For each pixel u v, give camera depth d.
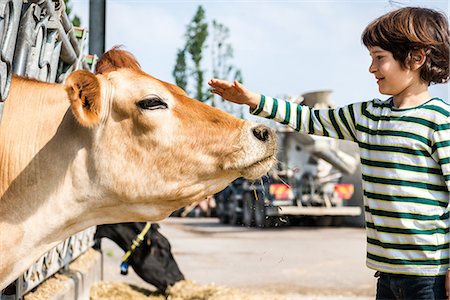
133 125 1.95
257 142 2.01
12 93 1.99
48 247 2.00
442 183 1.93
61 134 1.96
